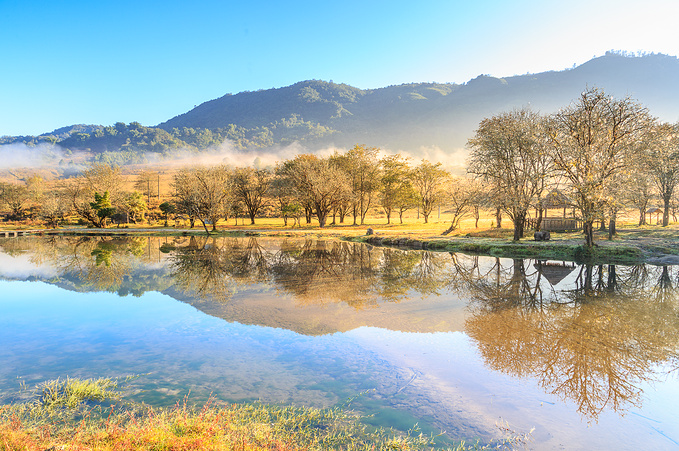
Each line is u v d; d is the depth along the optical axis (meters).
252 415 7.41
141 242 49.94
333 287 20.23
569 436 6.98
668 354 11.01
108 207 81.00
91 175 89.50
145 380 9.24
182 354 11.04
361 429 6.99
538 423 7.43
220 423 6.82
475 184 46.84
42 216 83.12
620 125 30.34
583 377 9.57
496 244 34.00
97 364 10.33
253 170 91.88
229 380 9.24
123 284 21.86
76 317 15.12
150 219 98.44
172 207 91.88
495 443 6.66
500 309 15.80
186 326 13.77
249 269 26.55
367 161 80.00
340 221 85.81
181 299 18.02
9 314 15.65
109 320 14.65
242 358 10.73
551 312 15.26
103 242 50.31
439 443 6.60
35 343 12.10
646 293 18.62
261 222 89.94
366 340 12.17
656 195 47.75
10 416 7.29
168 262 30.66
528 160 34.94
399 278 22.73
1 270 27.30
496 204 35.84
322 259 31.33
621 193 27.66
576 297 17.75
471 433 6.99
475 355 10.93
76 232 68.44
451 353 11.06
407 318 14.54
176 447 5.71
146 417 7.23
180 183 65.19
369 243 44.56
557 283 20.91
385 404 8.06
